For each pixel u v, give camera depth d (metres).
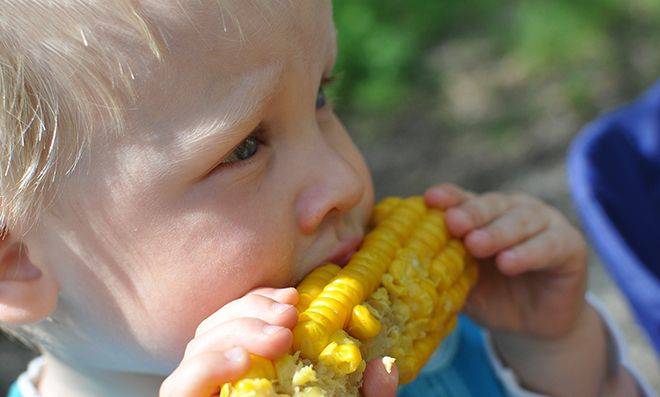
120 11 0.30
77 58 0.31
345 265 0.35
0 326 0.39
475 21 1.28
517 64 1.21
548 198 0.98
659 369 0.77
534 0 1.28
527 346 0.44
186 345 0.34
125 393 0.38
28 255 0.33
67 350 0.37
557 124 1.10
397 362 0.34
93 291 0.33
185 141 0.31
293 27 0.32
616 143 0.58
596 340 0.45
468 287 0.39
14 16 0.31
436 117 1.12
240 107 0.31
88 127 0.31
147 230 0.32
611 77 1.17
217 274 0.32
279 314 0.30
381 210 0.38
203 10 0.30
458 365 0.45
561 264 0.41
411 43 1.21
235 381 0.29
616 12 1.27
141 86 0.31
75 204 0.32
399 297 0.34
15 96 0.31
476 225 0.39
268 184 0.33
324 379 0.30
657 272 0.57
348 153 0.37
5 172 0.32
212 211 0.32
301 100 0.33
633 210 0.57
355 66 1.16
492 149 1.07
